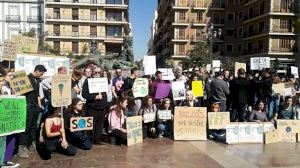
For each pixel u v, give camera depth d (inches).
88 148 386.6
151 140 446.3
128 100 447.2
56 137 350.3
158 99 476.4
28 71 448.1
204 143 434.9
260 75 590.9
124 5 2778.1
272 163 348.2
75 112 382.3
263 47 2369.6
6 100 295.1
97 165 329.7
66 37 2773.1
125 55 2598.4
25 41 480.4
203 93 563.5
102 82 398.6
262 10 2391.7
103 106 404.2
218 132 464.4
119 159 351.6
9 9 2802.7
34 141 375.9
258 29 2443.4
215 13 2878.9
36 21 2802.7
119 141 415.8
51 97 346.0
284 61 2272.4
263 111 485.7
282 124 453.1
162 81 484.7
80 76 419.2
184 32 2908.5
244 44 2672.2
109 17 2810.0
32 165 325.4
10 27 2812.5
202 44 2427.4
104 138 429.7
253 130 443.5
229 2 2856.8
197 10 2886.3
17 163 328.5
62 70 366.3
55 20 2765.7
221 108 475.5
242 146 422.3
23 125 313.4
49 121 344.2
